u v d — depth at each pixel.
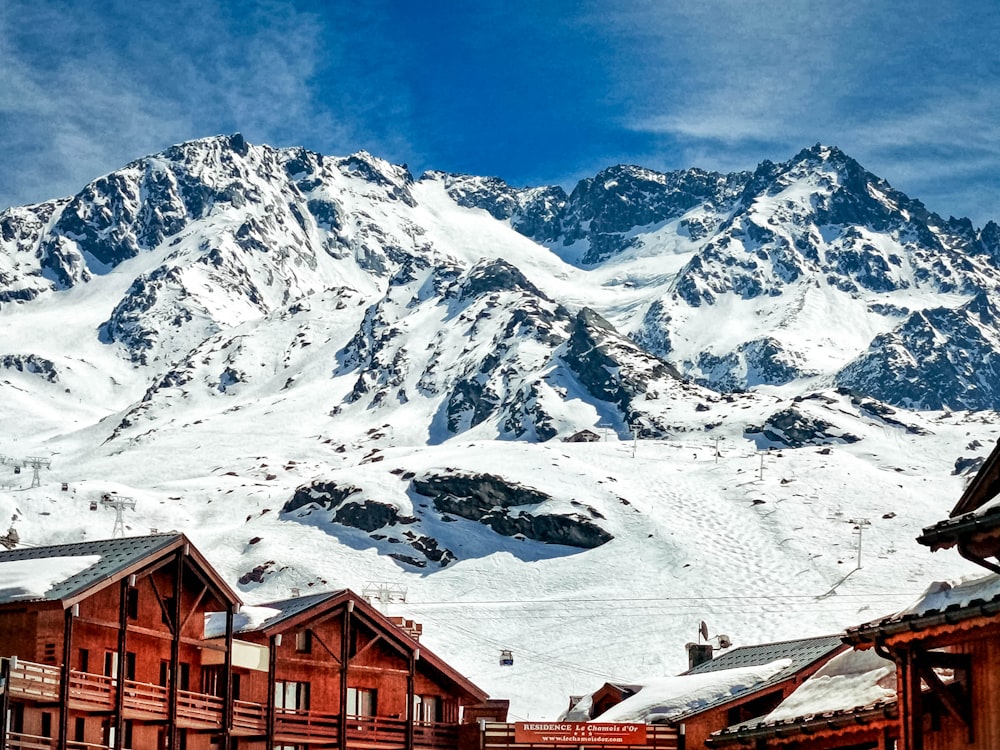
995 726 42.50
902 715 44.41
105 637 69.12
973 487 44.62
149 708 69.12
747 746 57.47
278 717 76.81
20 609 65.56
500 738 74.00
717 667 87.12
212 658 74.62
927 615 43.06
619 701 89.62
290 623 77.75
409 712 82.31
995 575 43.44
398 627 83.31
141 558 68.88
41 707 64.81
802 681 73.69
